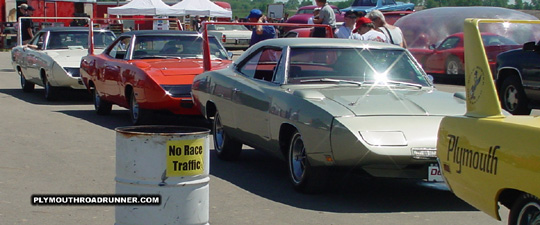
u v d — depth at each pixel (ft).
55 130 34.91
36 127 35.81
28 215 19.62
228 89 26.55
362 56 25.32
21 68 52.29
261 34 48.98
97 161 27.37
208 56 32.35
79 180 24.03
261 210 20.48
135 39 38.19
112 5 126.93
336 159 20.27
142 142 15.15
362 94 22.70
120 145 15.42
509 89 42.29
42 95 51.72
